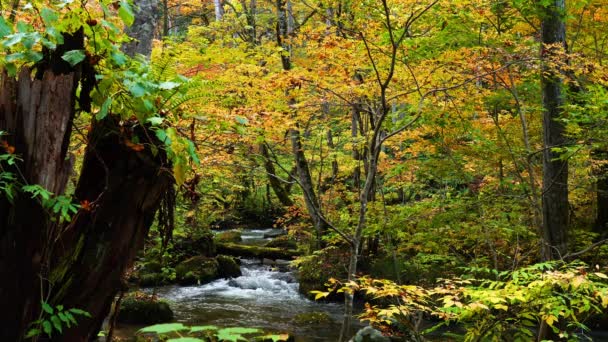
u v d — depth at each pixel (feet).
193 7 61.36
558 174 21.61
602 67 20.39
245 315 34.12
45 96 8.62
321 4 27.71
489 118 25.48
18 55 8.64
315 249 41.45
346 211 36.45
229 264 46.29
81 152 15.66
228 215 64.75
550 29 22.00
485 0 21.30
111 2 10.04
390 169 30.40
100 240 9.32
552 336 18.26
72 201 9.25
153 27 18.11
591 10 25.43
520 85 24.26
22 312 8.47
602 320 28.37
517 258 24.47
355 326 31.58
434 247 26.71
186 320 32.09
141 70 9.73
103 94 9.22
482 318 14.28
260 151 30.14
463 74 21.42
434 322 30.50
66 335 9.01
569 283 11.80
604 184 35.19
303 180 36.47
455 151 25.61
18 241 8.37
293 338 28.07
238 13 41.60
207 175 26.73
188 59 20.70
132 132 9.39
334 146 40.91
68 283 9.05
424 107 22.68
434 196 29.25
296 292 41.24
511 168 27.81
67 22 9.27
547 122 22.59
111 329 10.09
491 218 25.58
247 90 20.10
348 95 22.18
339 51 19.77
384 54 20.75
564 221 22.08
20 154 8.43
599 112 19.57
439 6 20.16
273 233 69.15
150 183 9.70
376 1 21.77
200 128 15.02
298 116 23.36
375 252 38.32
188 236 46.88
